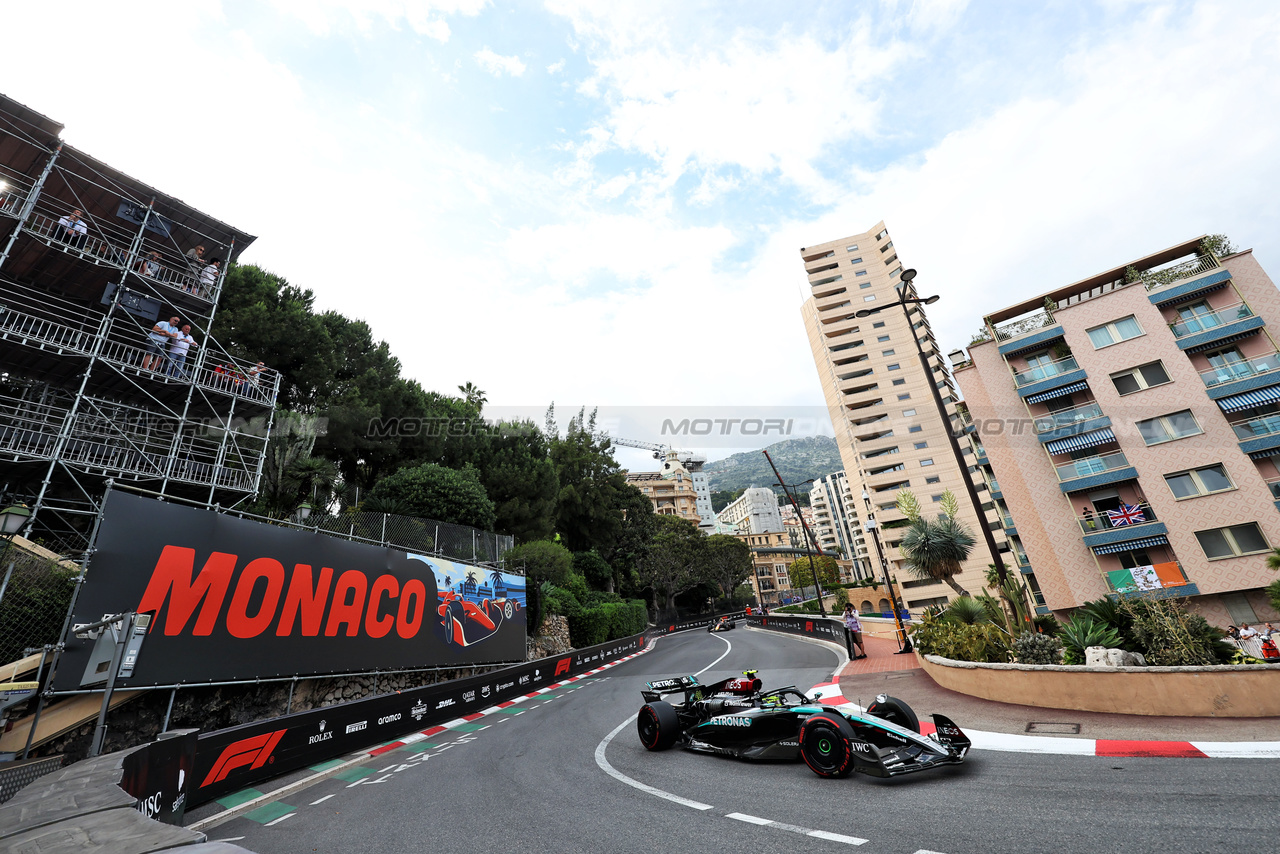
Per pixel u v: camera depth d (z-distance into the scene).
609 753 7.88
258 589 9.74
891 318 69.81
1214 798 4.16
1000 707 8.10
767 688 12.47
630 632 32.81
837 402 70.94
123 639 6.84
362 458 23.70
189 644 8.45
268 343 20.50
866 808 4.66
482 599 16.42
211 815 6.27
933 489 61.12
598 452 47.19
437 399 28.59
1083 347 24.81
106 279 15.02
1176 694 6.71
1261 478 20.78
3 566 7.89
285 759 8.00
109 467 12.23
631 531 49.25
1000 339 27.19
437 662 13.93
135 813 3.08
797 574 88.94
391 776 7.76
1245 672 6.43
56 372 13.80
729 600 76.50
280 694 10.10
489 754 8.62
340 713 9.27
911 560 23.64
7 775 5.79
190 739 6.29
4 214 12.52
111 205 15.39
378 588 12.53
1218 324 22.58
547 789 6.32
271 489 16.47
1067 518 24.20
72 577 8.49
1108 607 9.16
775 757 6.38
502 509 27.17
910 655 15.19
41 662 7.08
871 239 74.31
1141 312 23.97
